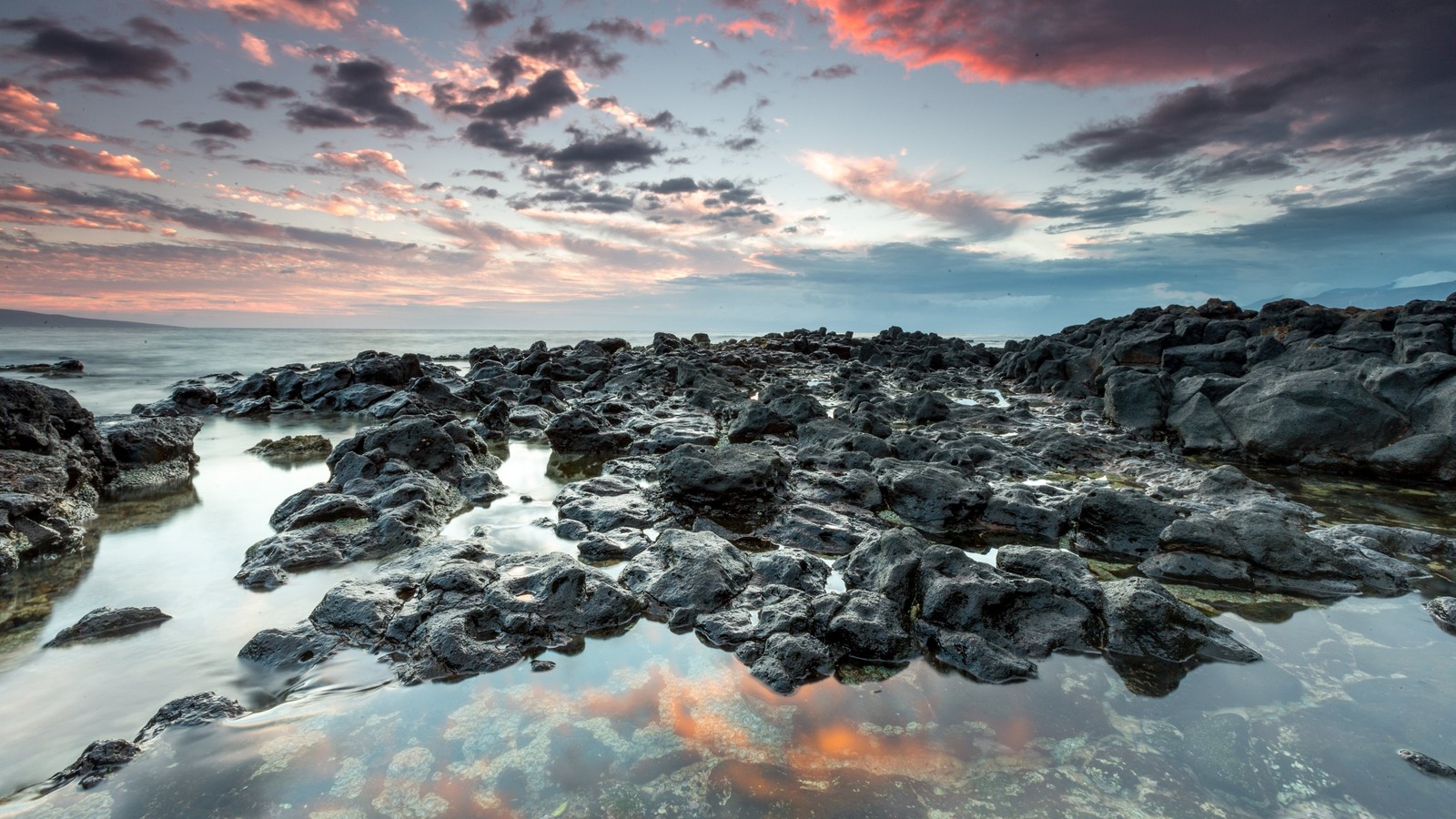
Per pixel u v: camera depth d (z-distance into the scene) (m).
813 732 1.98
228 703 2.06
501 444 6.12
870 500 4.02
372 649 2.37
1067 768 1.86
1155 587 2.54
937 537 3.60
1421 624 2.62
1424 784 1.81
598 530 3.60
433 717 2.02
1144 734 2.00
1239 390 5.75
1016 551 2.89
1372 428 4.89
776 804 1.71
